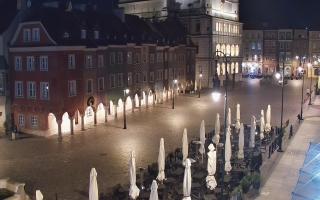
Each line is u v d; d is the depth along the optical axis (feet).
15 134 166.71
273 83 375.04
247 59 460.14
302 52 443.73
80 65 176.45
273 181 108.99
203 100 269.64
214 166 99.71
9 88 178.19
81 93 178.19
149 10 358.84
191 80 316.81
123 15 249.14
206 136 152.25
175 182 103.24
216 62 346.13
